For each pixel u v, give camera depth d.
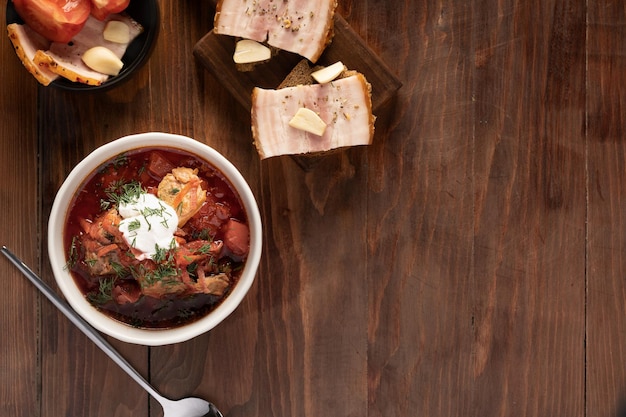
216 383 0.85
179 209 0.76
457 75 0.84
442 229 0.85
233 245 0.77
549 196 0.85
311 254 0.84
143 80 0.82
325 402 0.85
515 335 0.86
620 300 0.86
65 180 0.77
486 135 0.84
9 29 0.75
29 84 0.82
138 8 0.79
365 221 0.84
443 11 0.83
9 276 0.83
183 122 0.83
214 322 0.77
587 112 0.85
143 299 0.77
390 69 0.83
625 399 0.86
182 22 0.82
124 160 0.77
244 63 0.80
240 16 0.79
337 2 0.82
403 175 0.84
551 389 0.86
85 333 0.82
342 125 0.80
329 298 0.85
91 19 0.78
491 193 0.85
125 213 0.75
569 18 0.84
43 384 0.84
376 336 0.85
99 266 0.76
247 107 0.81
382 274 0.85
